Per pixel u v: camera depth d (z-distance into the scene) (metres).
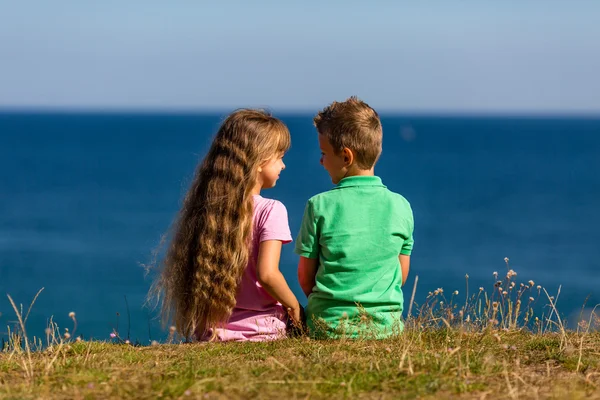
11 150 139.12
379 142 5.57
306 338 5.32
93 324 23.88
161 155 126.12
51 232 47.31
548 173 98.50
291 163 108.19
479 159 125.00
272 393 3.67
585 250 41.06
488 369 4.22
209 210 5.56
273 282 5.43
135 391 3.73
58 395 3.72
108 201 65.31
